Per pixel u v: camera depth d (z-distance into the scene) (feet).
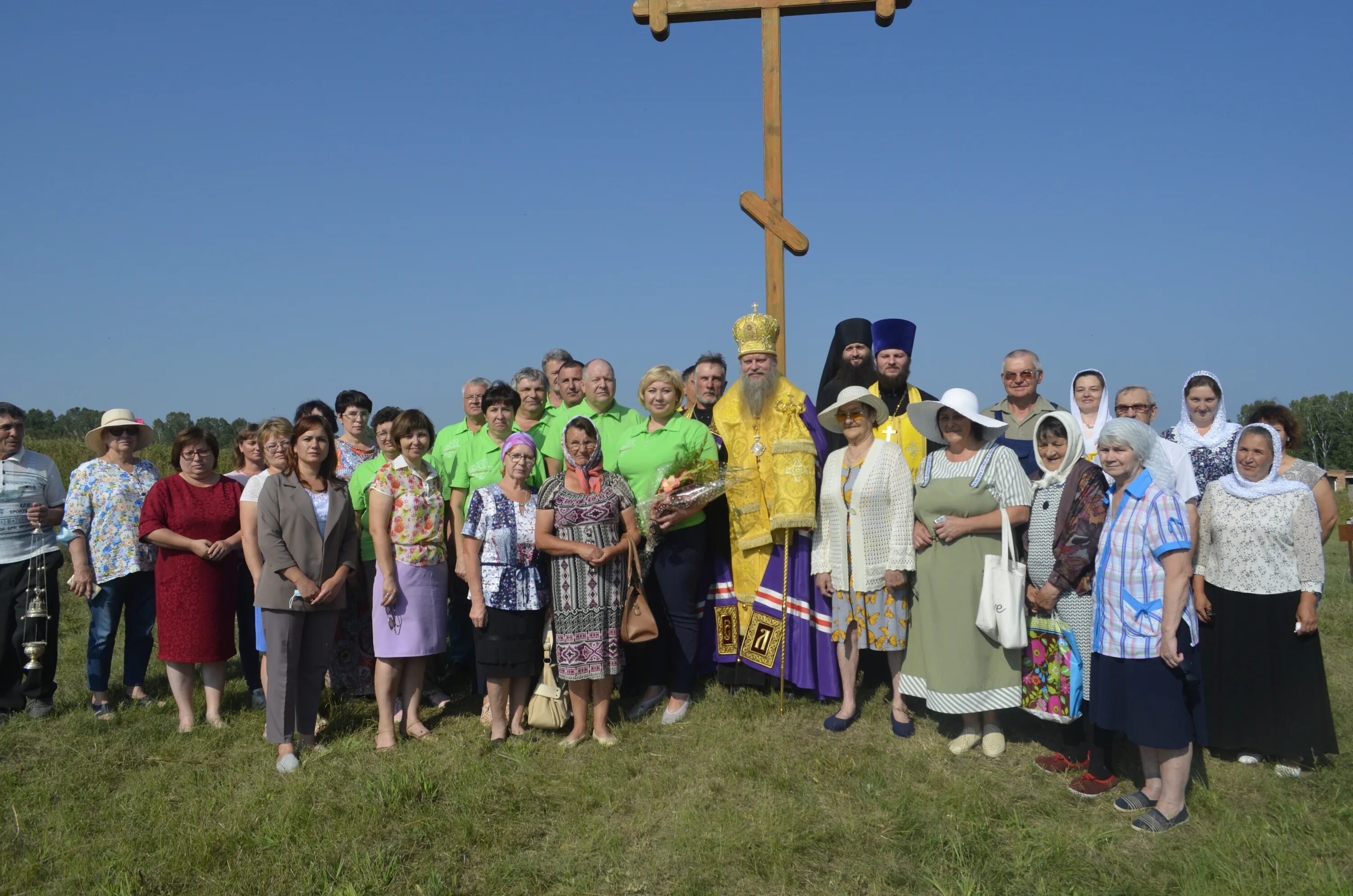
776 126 23.45
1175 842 14.53
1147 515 14.85
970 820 15.12
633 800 16.28
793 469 20.24
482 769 17.26
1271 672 16.72
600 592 18.38
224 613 19.95
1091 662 15.87
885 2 22.97
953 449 18.20
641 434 21.11
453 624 23.38
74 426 135.54
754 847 14.35
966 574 17.63
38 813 15.97
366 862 13.96
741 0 23.27
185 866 14.03
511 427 21.80
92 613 21.11
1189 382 19.79
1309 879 13.15
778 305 23.39
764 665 20.76
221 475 20.80
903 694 18.84
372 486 18.80
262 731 19.84
